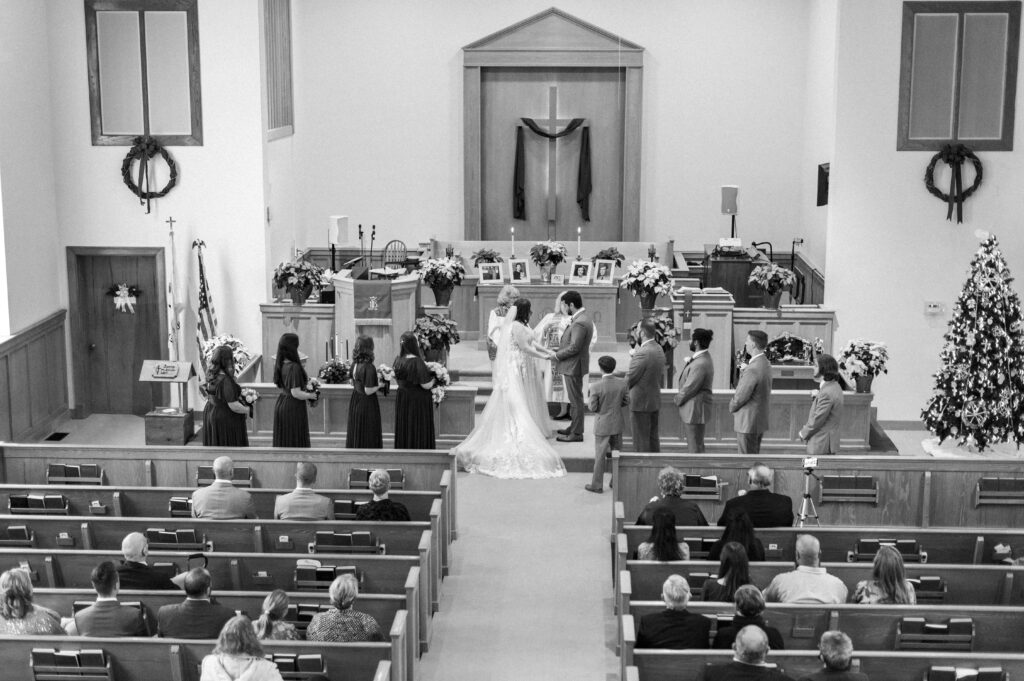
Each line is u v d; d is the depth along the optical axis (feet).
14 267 48.52
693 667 22.99
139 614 24.39
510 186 72.54
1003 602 28.78
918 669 23.08
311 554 29.22
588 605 33.09
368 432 41.47
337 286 51.49
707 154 70.64
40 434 50.80
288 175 65.41
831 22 62.54
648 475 37.11
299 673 23.12
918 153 52.34
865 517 37.11
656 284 51.42
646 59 69.92
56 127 52.54
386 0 69.56
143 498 34.68
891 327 53.62
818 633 25.49
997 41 51.42
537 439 43.98
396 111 70.69
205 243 53.67
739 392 39.27
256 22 52.03
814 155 66.59
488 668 29.35
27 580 24.47
